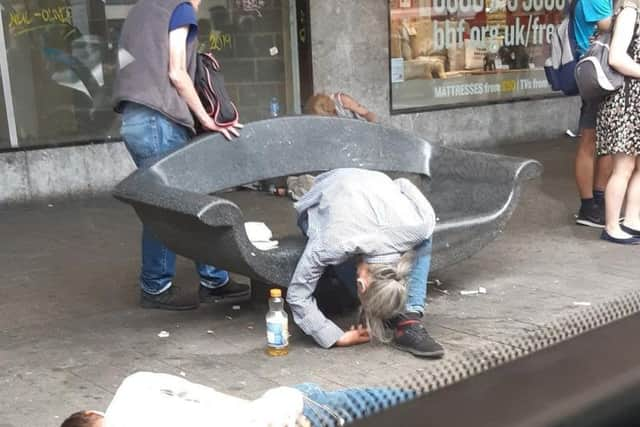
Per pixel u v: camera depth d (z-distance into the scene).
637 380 0.59
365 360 4.05
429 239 4.22
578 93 6.57
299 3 9.54
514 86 11.36
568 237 6.35
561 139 11.50
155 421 2.30
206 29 9.26
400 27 10.23
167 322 4.71
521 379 0.60
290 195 8.08
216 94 4.83
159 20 4.58
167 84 4.62
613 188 6.05
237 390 3.77
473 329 4.43
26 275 5.76
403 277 3.89
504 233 6.53
